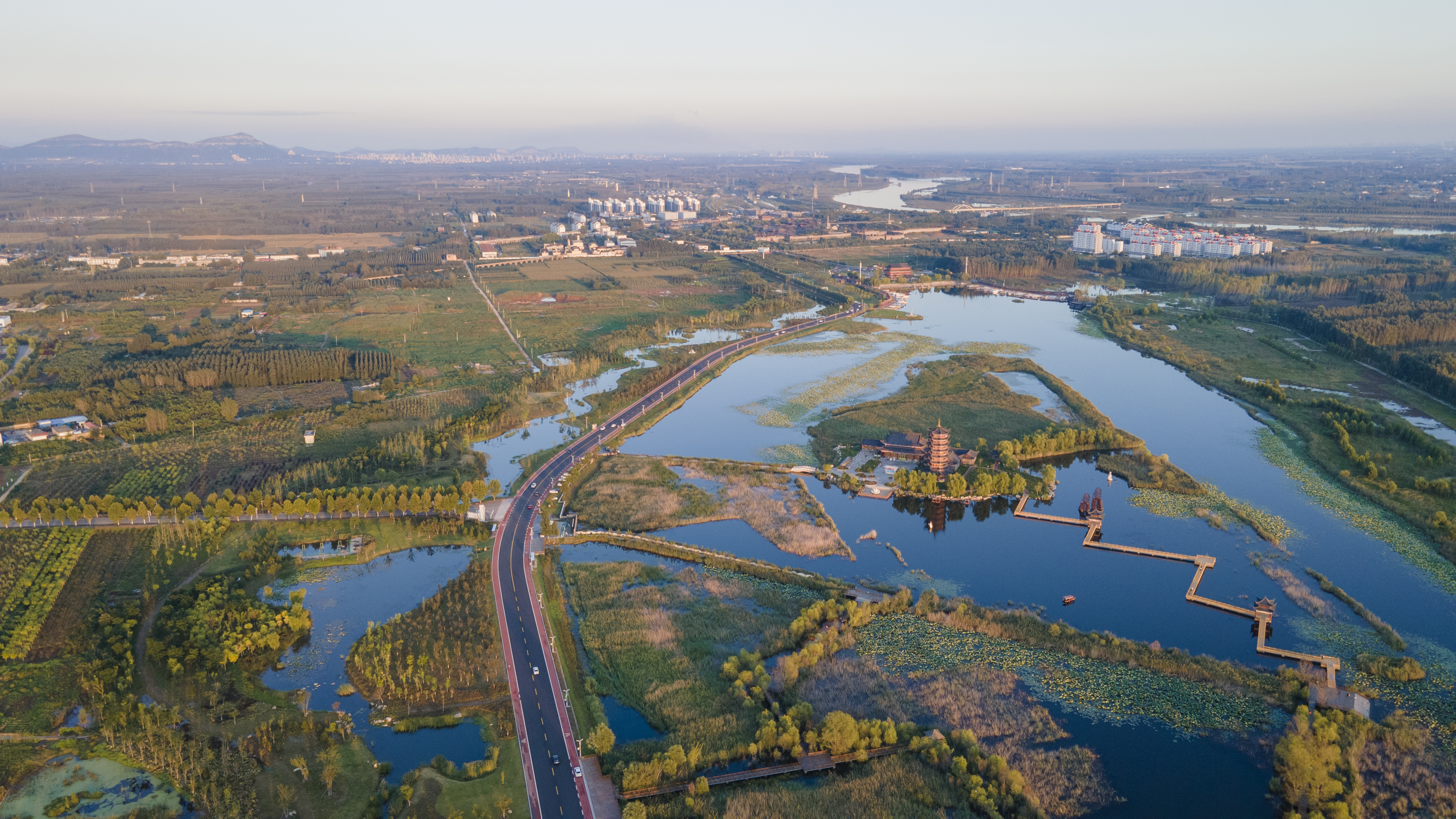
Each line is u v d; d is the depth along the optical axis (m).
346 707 168.38
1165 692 175.25
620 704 171.38
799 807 142.88
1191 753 158.62
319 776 147.75
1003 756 156.25
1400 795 146.75
